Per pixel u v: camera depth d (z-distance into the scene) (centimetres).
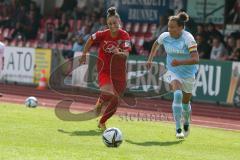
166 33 2659
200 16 5766
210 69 4606
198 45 4912
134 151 2233
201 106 4525
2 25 6156
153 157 2122
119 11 6034
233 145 2603
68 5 6228
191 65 2622
